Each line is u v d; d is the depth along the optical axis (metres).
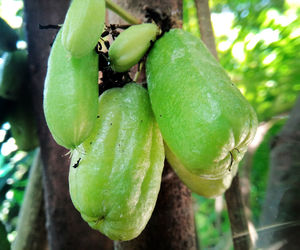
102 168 0.15
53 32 0.24
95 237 0.23
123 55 0.16
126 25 0.17
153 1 0.19
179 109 0.14
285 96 0.42
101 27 0.14
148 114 0.16
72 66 0.14
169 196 0.19
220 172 0.15
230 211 0.22
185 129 0.14
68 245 0.23
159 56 0.16
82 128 0.14
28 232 0.29
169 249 0.18
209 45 0.25
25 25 0.25
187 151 0.14
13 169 0.43
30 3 0.24
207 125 0.14
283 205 0.24
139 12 0.19
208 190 0.19
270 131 0.33
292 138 0.25
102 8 0.14
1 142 0.36
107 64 0.16
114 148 0.15
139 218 0.15
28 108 0.30
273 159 0.26
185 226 0.19
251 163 0.32
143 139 0.16
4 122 0.30
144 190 0.15
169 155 0.18
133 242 0.18
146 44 0.16
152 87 0.16
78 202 0.15
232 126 0.14
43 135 0.23
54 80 0.14
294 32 0.44
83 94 0.14
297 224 0.23
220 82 0.15
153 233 0.18
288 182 0.25
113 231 0.15
